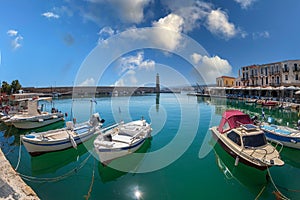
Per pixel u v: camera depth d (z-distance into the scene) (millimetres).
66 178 7543
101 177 7539
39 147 9281
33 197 5672
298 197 6051
